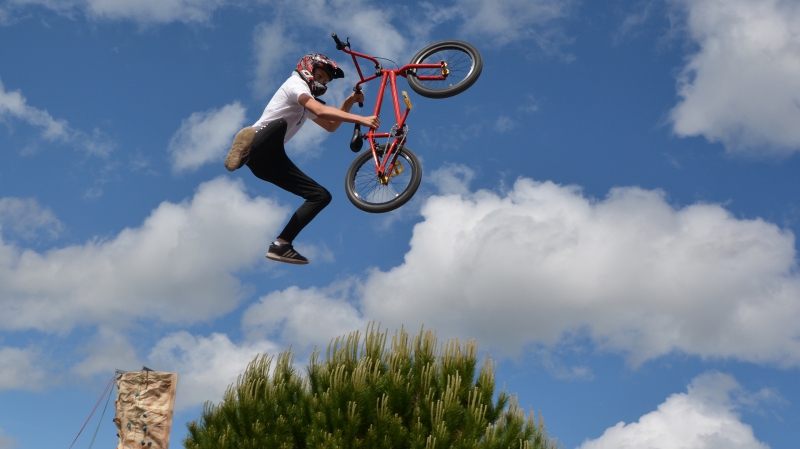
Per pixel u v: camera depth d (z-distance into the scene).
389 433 7.50
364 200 6.84
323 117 5.74
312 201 6.09
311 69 5.98
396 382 7.88
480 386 8.08
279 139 5.83
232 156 5.66
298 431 7.95
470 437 7.36
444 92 7.06
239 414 8.16
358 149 6.99
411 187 6.66
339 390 7.96
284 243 6.07
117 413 7.50
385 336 8.73
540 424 7.88
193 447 8.16
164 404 7.53
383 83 7.04
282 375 8.61
